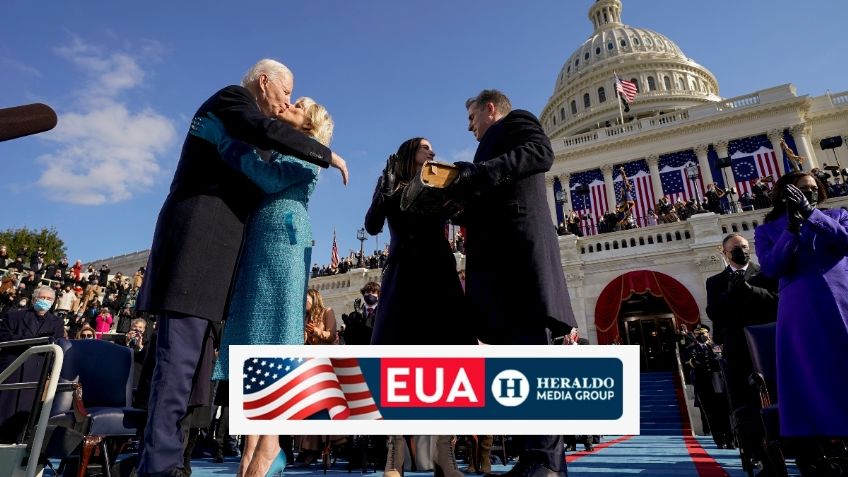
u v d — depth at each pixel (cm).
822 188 314
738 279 400
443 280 260
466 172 216
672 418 1238
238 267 229
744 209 2025
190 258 200
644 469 460
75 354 396
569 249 2098
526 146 230
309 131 259
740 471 433
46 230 4009
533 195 239
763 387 320
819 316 261
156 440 181
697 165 3428
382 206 272
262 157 241
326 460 544
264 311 220
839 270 268
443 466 242
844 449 265
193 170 218
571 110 6762
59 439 309
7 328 577
